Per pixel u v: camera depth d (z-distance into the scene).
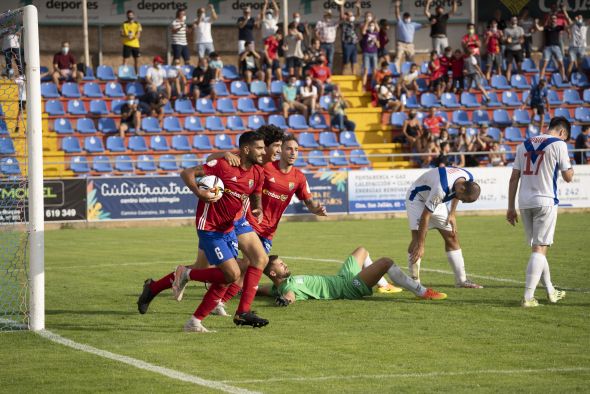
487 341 14.49
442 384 11.66
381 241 33.47
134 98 50.16
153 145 49.72
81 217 42.34
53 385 11.80
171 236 37.47
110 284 22.30
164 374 12.32
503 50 60.22
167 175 43.62
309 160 50.50
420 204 20.09
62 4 56.22
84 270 25.48
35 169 15.89
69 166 47.09
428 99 56.16
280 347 14.14
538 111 54.22
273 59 55.66
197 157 49.84
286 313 17.45
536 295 19.55
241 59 55.38
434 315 17.05
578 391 11.26
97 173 47.25
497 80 58.62
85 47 54.31
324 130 52.94
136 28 54.31
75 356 13.59
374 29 56.22
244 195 15.18
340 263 26.42
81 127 50.34
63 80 52.50
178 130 50.91
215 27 59.12
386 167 50.91
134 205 43.16
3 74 18.81
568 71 59.81
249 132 15.14
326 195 45.31
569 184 46.97
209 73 53.03
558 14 59.22
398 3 58.28
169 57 58.12
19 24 16.78
